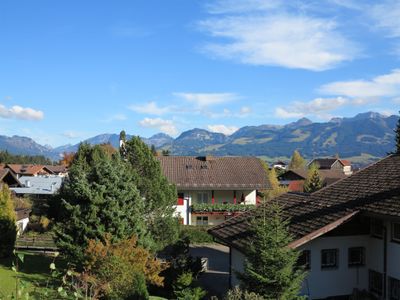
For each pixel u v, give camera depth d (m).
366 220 20.11
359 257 20.20
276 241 16.28
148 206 27.62
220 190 48.88
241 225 22.92
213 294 24.02
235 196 49.25
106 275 18.00
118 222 23.98
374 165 24.34
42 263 29.81
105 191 24.61
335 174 84.25
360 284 20.03
